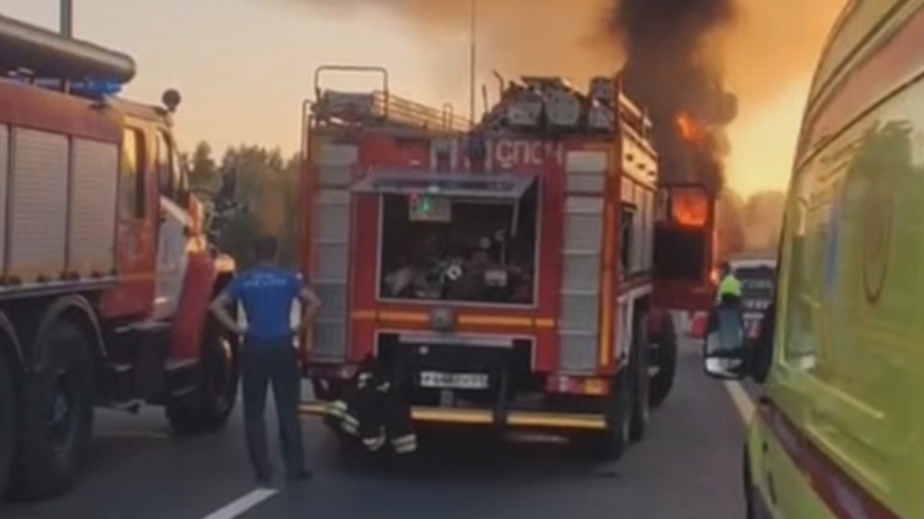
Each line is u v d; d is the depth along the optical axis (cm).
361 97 1196
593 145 1167
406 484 1125
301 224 1203
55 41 1044
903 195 331
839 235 424
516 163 1178
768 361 602
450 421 1177
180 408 1365
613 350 1171
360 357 1191
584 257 1171
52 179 1003
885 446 334
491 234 1195
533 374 1186
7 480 962
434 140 1186
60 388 1041
